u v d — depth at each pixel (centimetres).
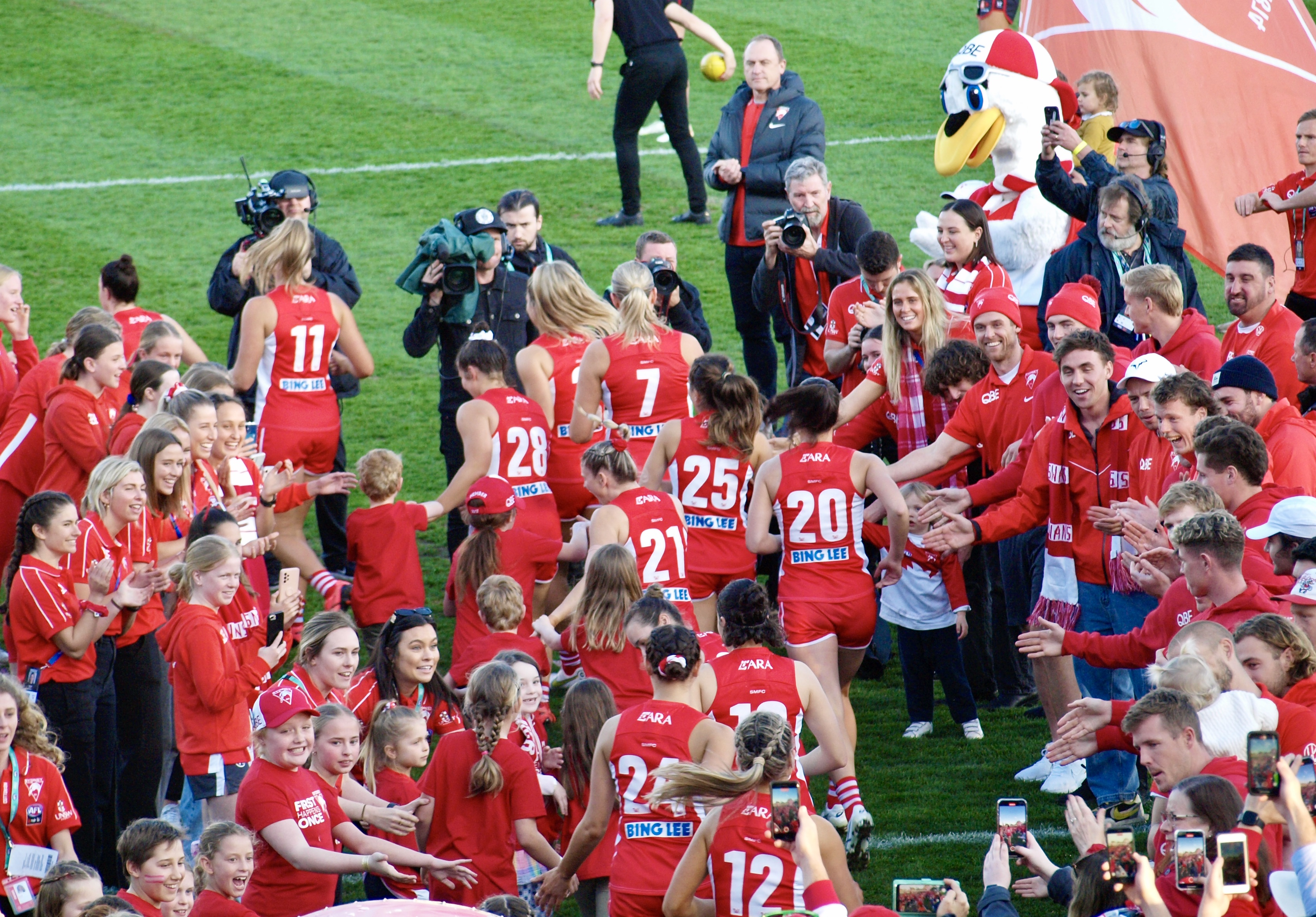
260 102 6988
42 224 5897
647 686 2464
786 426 2880
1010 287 2923
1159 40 4756
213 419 2836
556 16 7981
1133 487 2480
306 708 2088
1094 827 1659
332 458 3431
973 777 2758
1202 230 4788
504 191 6103
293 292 3303
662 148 6519
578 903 2286
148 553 2647
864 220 3628
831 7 7925
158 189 6194
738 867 1769
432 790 2194
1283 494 2212
